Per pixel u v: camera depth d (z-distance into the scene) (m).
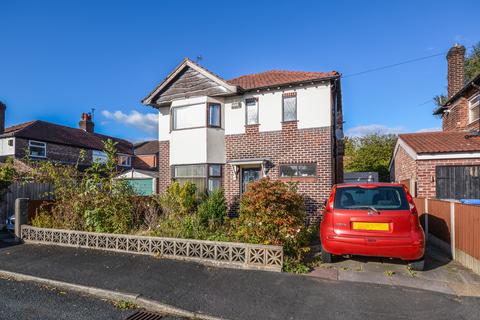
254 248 5.81
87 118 29.45
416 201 9.64
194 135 12.75
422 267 5.49
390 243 5.29
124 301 4.70
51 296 4.92
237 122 12.75
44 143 22.12
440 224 7.41
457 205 6.31
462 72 14.95
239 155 12.61
